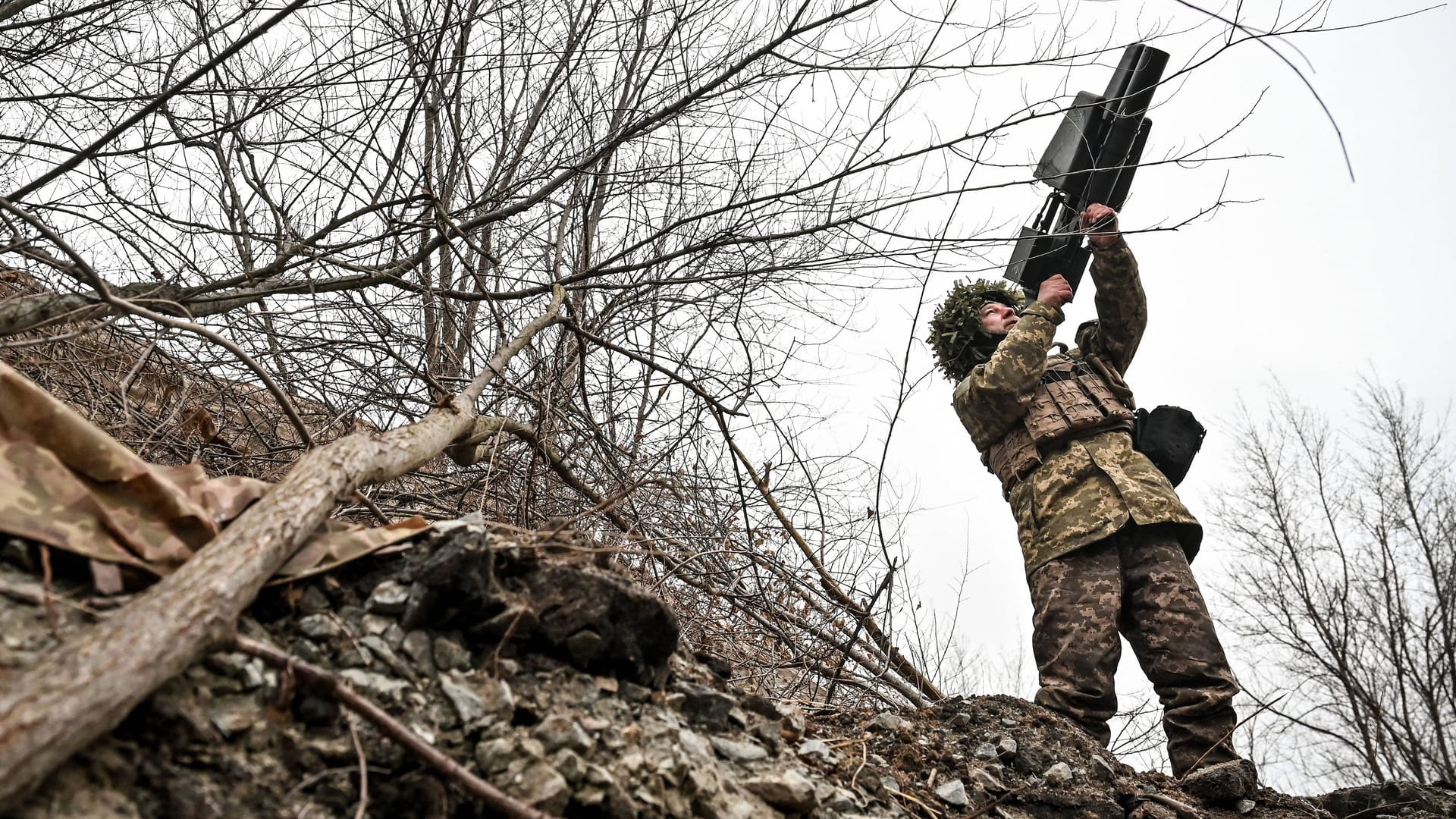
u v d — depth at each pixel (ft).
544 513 12.53
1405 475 37.27
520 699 6.91
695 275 13.35
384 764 6.04
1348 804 11.62
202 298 11.27
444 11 12.23
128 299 10.32
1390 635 34.50
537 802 6.14
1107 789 10.27
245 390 12.71
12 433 6.35
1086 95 13.53
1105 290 13.48
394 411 12.27
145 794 5.26
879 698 12.73
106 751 5.25
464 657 6.91
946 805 9.53
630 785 6.60
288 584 6.70
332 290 11.59
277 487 6.84
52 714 4.51
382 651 6.61
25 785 4.45
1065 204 13.58
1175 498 12.58
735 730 8.11
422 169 11.43
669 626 7.63
